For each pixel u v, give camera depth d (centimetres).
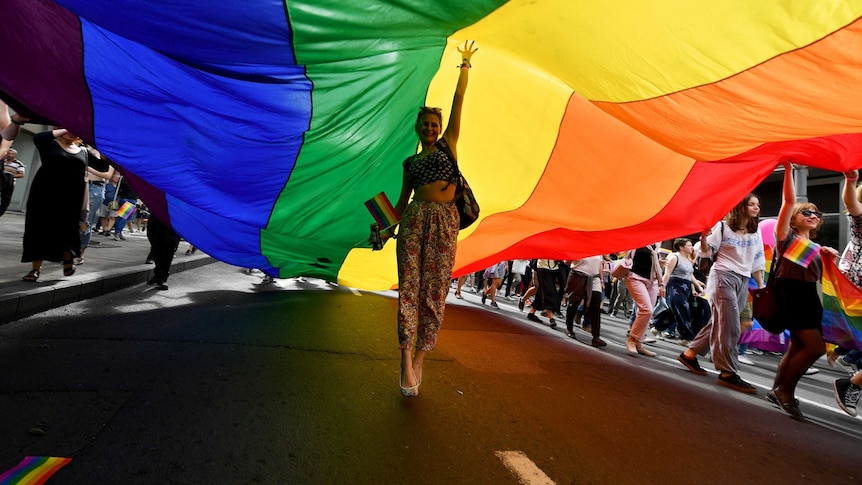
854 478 260
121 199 982
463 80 325
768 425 341
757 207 470
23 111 320
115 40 261
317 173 409
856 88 247
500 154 487
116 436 198
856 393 393
